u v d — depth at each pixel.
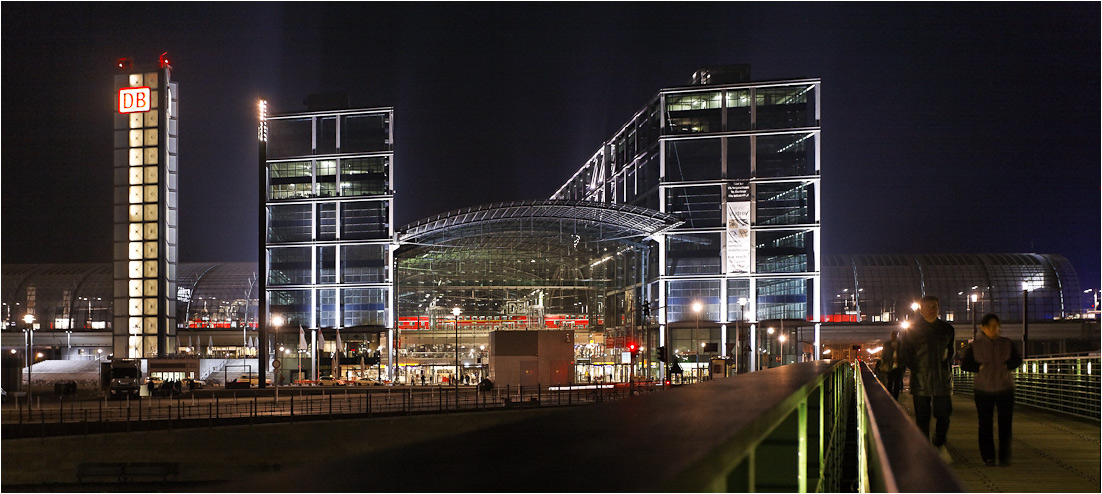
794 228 123.00
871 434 4.49
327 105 129.12
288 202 126.75
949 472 3.00
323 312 126.19
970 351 14.78
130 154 114.56
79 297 155.00
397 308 125.75
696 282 124.50
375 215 126.75
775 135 123.62
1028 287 152.88
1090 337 139.38
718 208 124.56
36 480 47.06
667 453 2.40
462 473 2.12
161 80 115.06
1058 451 17.22
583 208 120.25
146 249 113.25
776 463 4.54
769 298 123.75
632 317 129.12
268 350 125.19
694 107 124.94
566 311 127.44
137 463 47.16
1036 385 32.19
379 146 127.25
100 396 84.50
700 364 122.69
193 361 106.38
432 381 122.06
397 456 2.38
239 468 50.91
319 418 54.25
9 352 82.81
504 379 83.62
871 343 137.62
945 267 154.50
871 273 153.50
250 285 153.38
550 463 2.26
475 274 127.12
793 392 4.62
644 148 132.38
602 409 3.71
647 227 125.25
